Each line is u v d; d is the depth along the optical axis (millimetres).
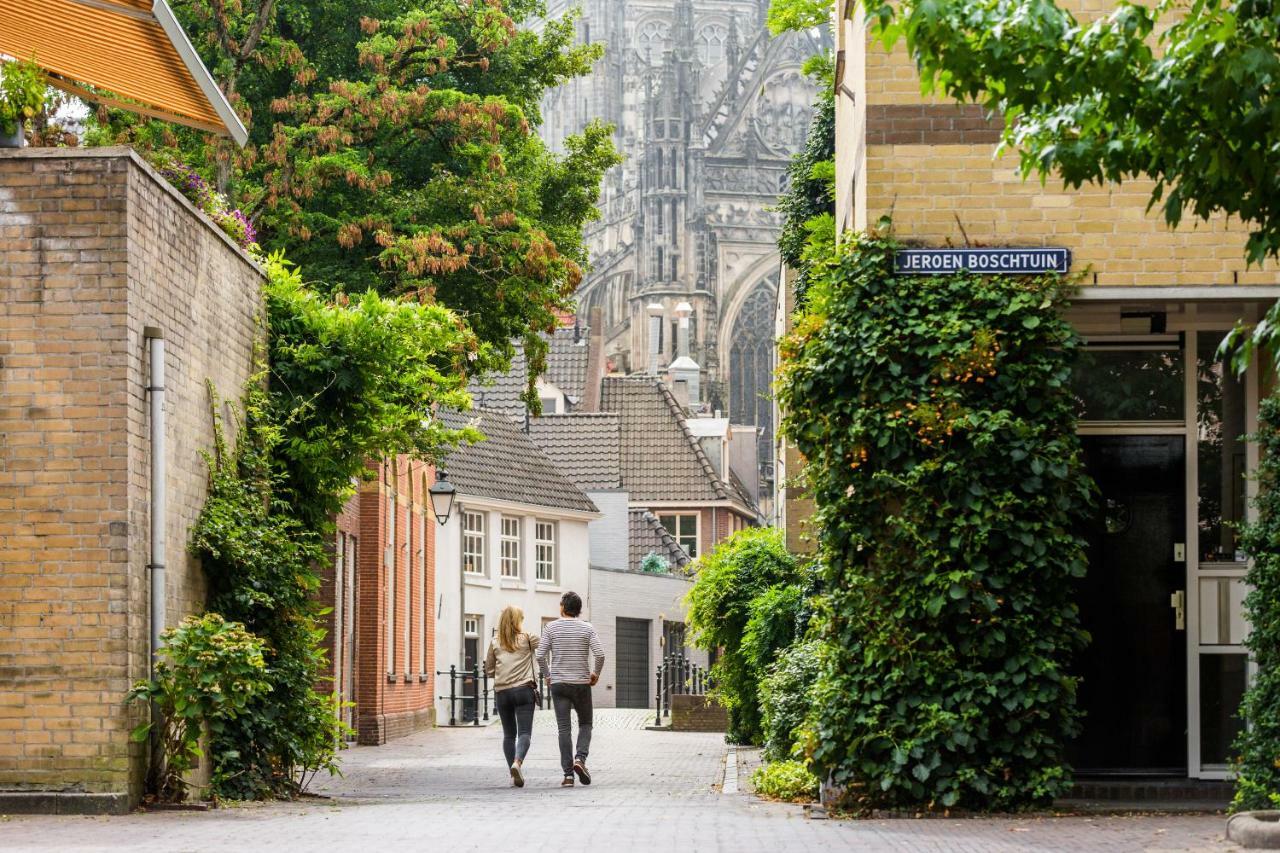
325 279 36219
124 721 15125
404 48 39125
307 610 19125
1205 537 16500
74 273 15258
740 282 132500
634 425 80188
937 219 15891
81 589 15164
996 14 10508
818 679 16203
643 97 147750
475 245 38125
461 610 57688
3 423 15242
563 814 16406
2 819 14695
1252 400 16406
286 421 19766
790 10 37844
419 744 37438
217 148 33719
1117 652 16500
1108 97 10500
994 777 15414
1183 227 15734
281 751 18578
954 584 15320
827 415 16016
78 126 22891
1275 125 10109
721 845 12891
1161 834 13312
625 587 70750
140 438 15570
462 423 61656
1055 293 15648
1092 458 16594
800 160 38156
